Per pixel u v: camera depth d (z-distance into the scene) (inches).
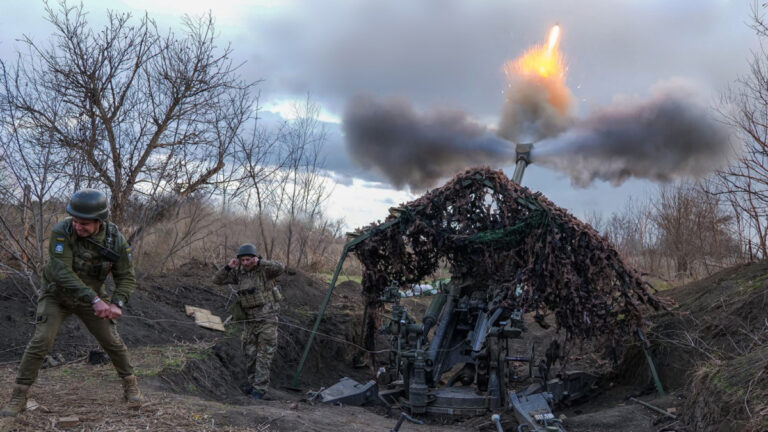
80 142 380.2
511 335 327.6
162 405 226.7
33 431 189.6
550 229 350.9
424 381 330.3
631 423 269.6
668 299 358.9
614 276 348.5
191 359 299.9
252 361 314.3
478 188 371.6
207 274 469.7
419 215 379.2
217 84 445.1
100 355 283.3
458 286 379.9
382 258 408.2
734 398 224.5
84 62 390.6
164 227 438.3
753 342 281.9
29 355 199.0
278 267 313.0
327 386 383.2
